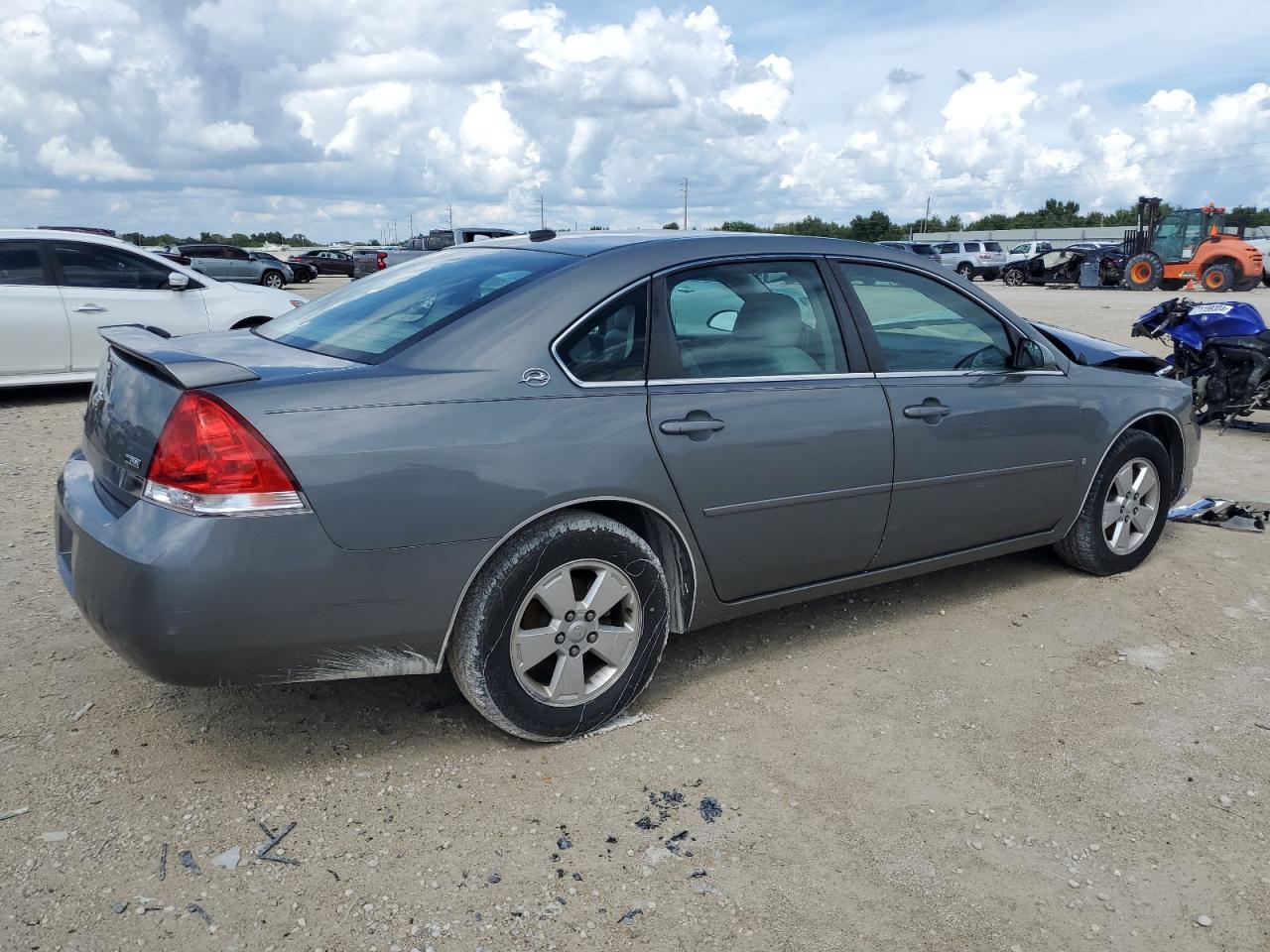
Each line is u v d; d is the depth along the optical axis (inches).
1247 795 117.6
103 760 119.0
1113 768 123.0
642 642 129.3
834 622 166.4
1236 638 162.1
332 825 107.9
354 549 106.2
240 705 133.0
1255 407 319.9
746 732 129.9
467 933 92.9
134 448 108.4
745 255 139.7
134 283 370.9
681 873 102.0
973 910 98.0
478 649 115.6
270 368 113.2
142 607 100.6
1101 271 1261.1
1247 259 1098.1
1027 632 163.5
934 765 123.1
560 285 124.0
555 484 116.5
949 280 161.2
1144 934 95.4
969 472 158.1
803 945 92.7
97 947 89.5
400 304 132.3
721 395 131.3
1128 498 187.2
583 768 120.6
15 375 353.1
